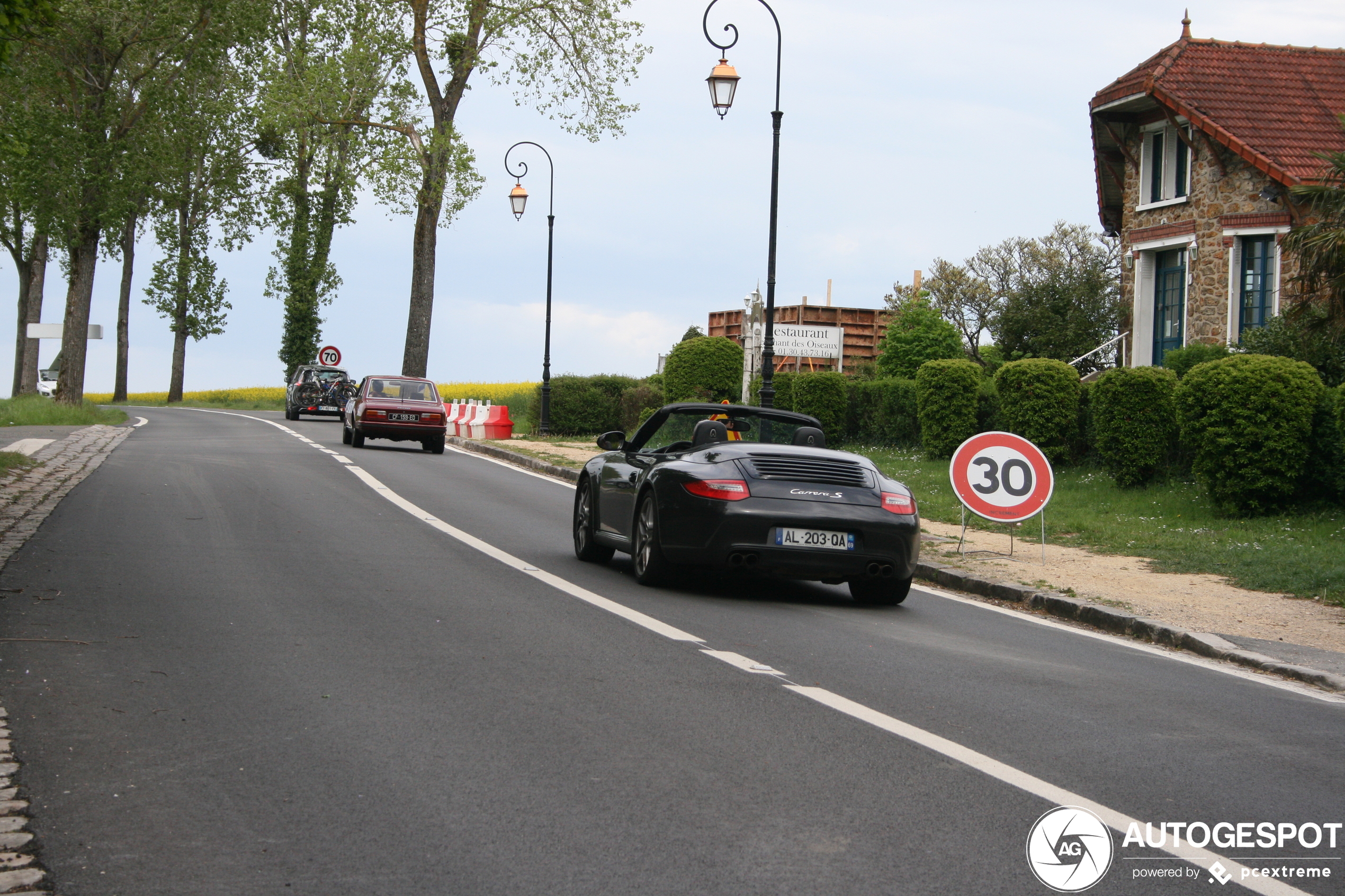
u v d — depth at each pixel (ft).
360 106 130.00
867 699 20.54
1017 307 110.11
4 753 15.84
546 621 26.66
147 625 24.39
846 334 196.95
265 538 38.24
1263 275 85.10
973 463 41.96
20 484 49.73
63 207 119.75
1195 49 92.38
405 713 18.48
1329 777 17.31
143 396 265.75
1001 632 29.14
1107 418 60.54
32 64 115.03
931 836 13.94
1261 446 49.26
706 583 34.30
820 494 30.35
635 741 17.35
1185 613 31.68
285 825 13.67
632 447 36.65
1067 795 15.69
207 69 123.44
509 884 12.15
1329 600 34.37
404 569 33.42
